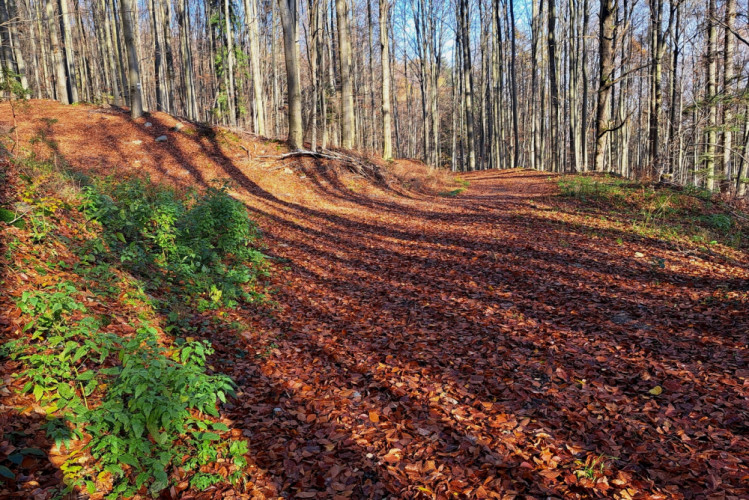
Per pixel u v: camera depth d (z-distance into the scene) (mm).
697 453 3615
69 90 35156
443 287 8531
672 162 19641
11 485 2855
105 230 7730
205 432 3848
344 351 6055
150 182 13469
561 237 11297
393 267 9977
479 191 21734
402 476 3627
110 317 5137
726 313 6344
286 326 6844
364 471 3697
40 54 38125
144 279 6934
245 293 7680
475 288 8336
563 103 37312
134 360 3799
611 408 4375
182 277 7527
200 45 45906
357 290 8625
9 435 3166
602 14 20969
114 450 3264
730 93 16922
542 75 35562
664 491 3260
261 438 4086
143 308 5844
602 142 22266
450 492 3414
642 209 13516
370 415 4520
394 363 5656
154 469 3275
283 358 5773
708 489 3223
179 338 5168
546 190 18516
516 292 7977
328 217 14914
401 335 6523
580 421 4211
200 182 16125
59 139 17969
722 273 8281
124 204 8992
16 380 3660
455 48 44906
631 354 5445
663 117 27922
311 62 20297
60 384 3652
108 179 11594
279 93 42938
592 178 19875
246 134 21578
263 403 4695
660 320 6375
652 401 4434
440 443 4031
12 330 4180
